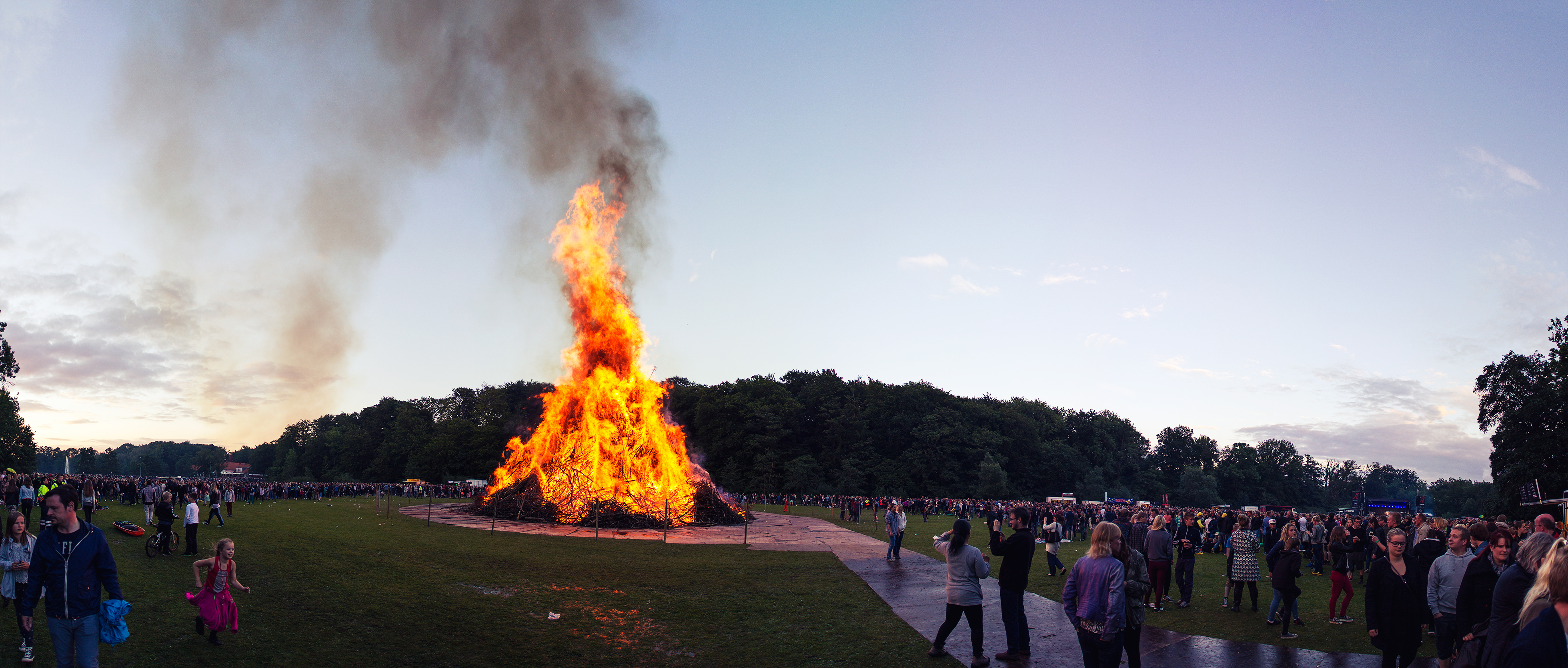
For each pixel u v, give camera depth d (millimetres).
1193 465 167250
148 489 28797
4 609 12852
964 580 12172
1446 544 16234
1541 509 53000
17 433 96500
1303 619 15984
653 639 14289
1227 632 14695
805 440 122750
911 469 114562
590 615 15977
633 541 32125
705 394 119375
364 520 38344
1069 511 43844
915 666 12344
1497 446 59531
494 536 31922
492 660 12812
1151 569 16891
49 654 11258
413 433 143375
